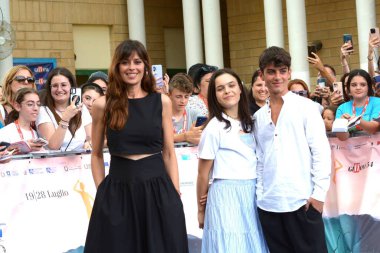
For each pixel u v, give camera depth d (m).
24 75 6.87
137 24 18.36
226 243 4.96
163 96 4.65
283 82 4.94
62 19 18.64
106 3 19.34
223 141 5.02
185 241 4.56
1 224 5.38
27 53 18.09
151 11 20.36
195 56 17.33
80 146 6.14
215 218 5.02
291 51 15.48
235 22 20.03
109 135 4.55
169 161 4.72
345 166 6.08
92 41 19.33
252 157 5.06
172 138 4.71
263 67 4.97
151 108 4.57
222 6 21.12
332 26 18.55
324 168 4.87
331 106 7.34
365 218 6.09
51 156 5.59
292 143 4.90
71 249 5.61
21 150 5.56
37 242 5.49
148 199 4.48
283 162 4.89
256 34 19.66
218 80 5.04
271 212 4.94
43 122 6.15
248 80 19.89
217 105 5.09
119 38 19.55
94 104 4.67
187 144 6.09
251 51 19.80
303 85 7.96
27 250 5.45
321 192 4.86
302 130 4.90
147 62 4.60
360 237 6.10
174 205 4.52
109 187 4.56
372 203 6.07
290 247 4.98
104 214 4.51
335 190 6.09
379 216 6.05
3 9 13.95
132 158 4.53
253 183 5.05
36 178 5.52
